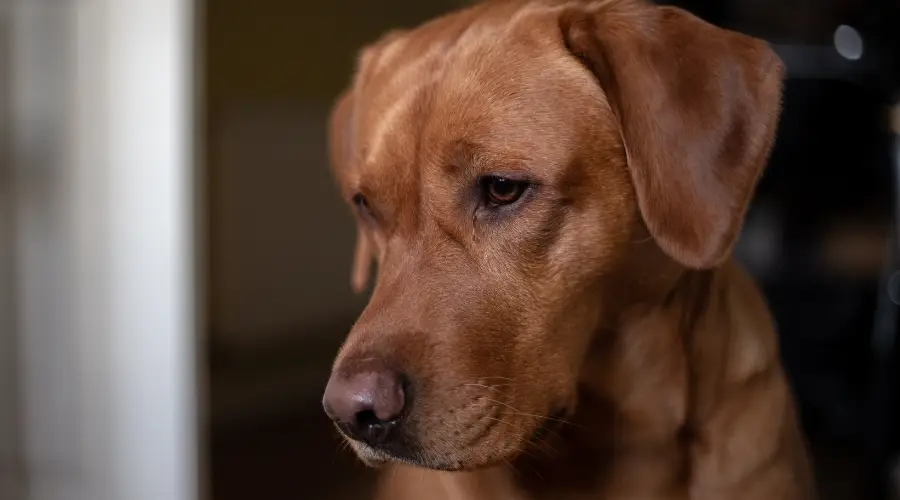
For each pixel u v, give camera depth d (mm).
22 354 2332
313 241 2850
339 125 1892
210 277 2344
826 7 2984
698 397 1595
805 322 3318
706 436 1609
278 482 2570
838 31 2977
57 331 2309
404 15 3408
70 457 2336
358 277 1852
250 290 2521
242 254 2480
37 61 2248
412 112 1425
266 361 2584
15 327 2326
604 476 1648
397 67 1535
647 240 1479
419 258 1407
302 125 2771
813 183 3207
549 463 1656
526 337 1392
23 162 2279
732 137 1414
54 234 2283
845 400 3230
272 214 2623
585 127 1408
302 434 2658
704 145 1397
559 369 1439
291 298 2746
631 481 1640
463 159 1372
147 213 2223
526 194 1375
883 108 2971
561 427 1608
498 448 1366
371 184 1459
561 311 1418
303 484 2621
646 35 1424
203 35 2248
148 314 2246
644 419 1589
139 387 2270
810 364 3312
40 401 2338
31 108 2262
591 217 1410
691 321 1580
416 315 1346
